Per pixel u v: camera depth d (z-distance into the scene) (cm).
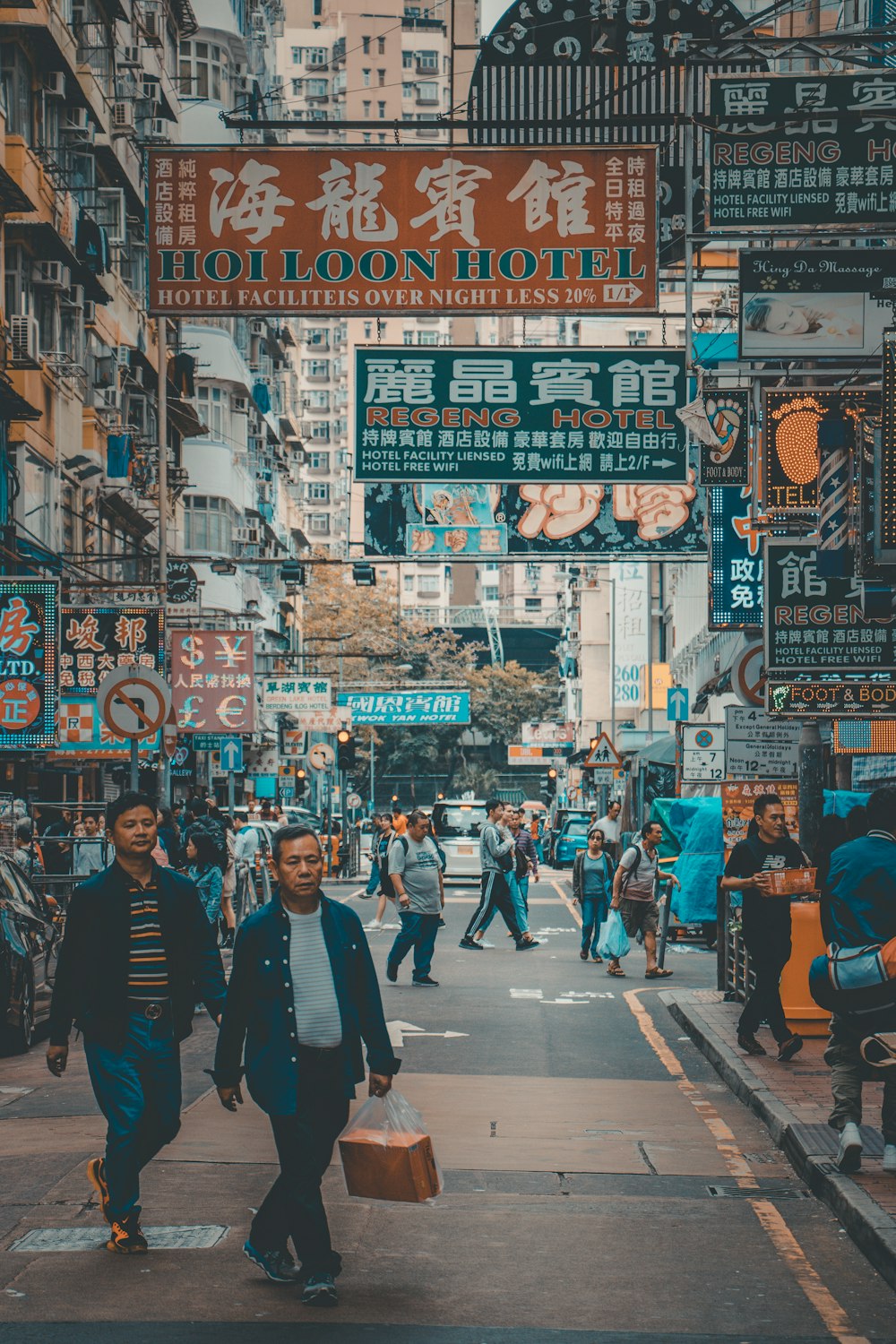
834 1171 943
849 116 1628
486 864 2725
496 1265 800
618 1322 707
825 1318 717
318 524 15300
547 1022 1784
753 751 2022
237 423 6419
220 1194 930
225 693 3872
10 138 3128
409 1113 757
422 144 1823
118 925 795
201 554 5888
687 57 1642
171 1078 805
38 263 3319
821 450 1403
